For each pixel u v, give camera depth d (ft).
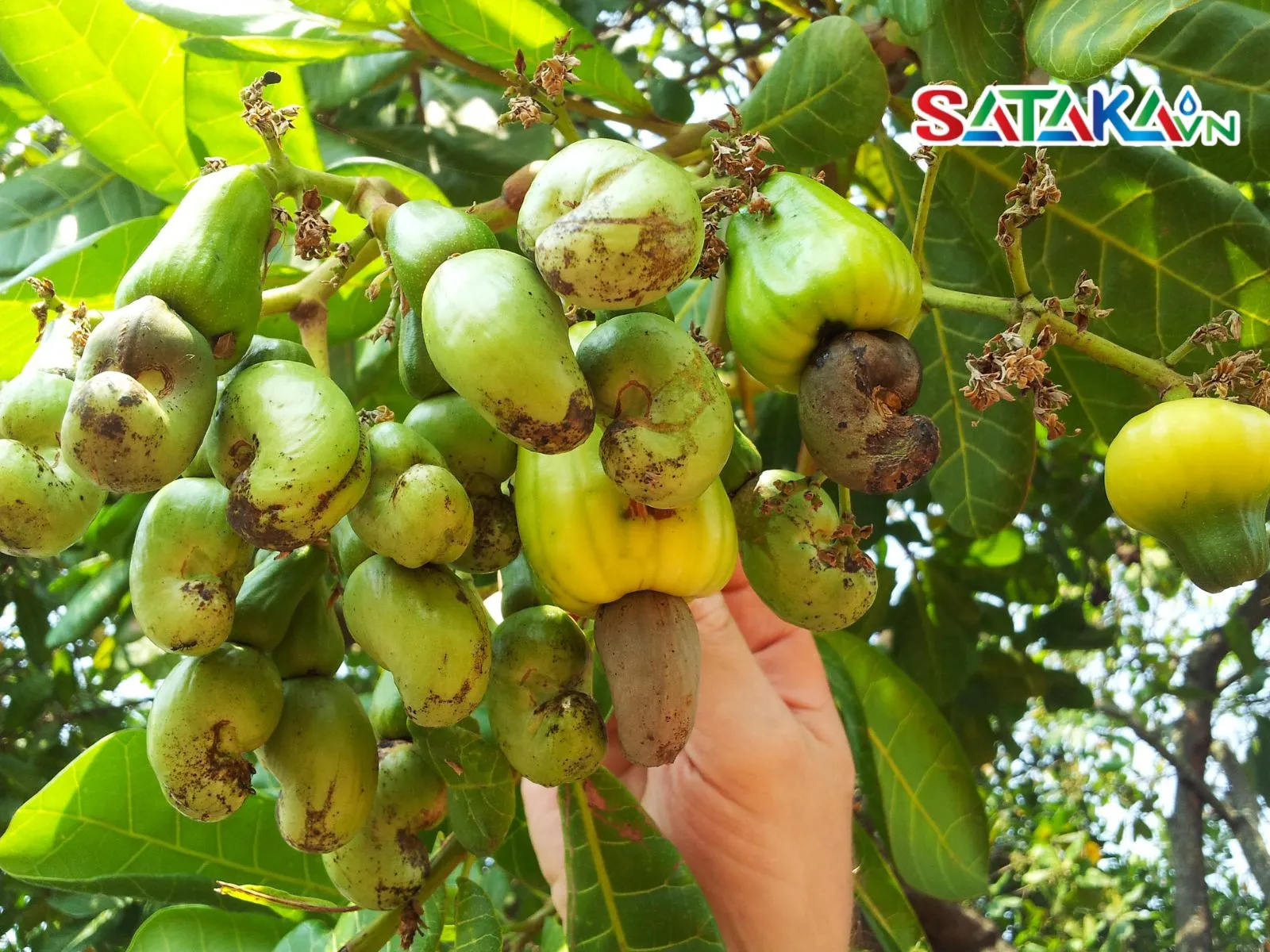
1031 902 5.56
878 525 2.35
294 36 1.33
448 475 0.77
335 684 0.91
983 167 1.51
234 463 0.74
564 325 0.71
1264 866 3.85
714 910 1.29
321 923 1.38
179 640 0.78
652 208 0.68
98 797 1.34
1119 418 1.58
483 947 1.12
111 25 1.39
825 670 1.56
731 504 0.96
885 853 2.19
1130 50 1.02
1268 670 3.86
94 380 0.68
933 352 1.63
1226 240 1.41
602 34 2.41
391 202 0.89
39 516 0.76
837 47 1.29
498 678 0.90
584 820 1.16
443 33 1.34
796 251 0.87
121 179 1.84
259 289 0.81
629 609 0.86
